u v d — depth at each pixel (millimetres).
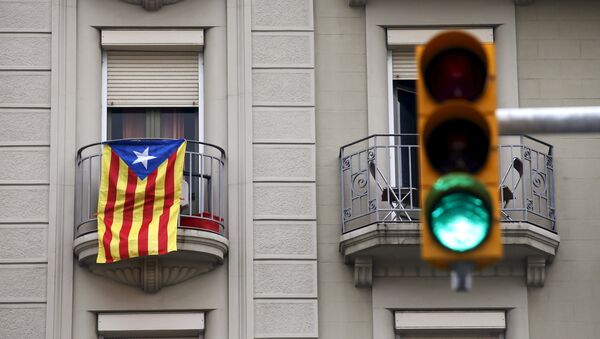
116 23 47750
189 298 45594
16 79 47156
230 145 46906
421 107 22609
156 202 44906
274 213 46344
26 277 45562
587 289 46281
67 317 45344
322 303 45844
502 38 48312
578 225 46875
